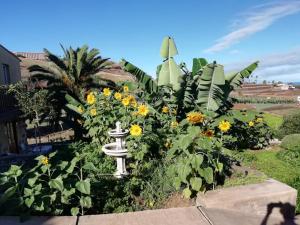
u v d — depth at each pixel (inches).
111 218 154.9
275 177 205.5
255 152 292.8
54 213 159.0
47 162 163.5
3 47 636.7
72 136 702.5
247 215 165.5
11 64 694.5
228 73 306.8
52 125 677.9
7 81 667.4
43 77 645.3
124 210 171.2
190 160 167.9
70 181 163.5
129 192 184.5
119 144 222.5
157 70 376.5
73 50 669.9
